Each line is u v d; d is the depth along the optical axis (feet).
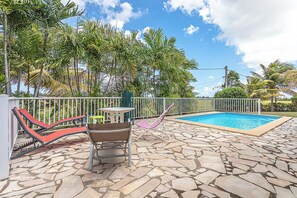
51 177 6.99
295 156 9.37
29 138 12.86
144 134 14.46
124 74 25.80
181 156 9.31
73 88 24.70
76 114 16.70
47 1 15.75
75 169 7.72
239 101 34.58
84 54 19.15
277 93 45.03
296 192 5.98
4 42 14.43
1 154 6.81
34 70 22.00
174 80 31.17
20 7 13.82
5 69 14.75
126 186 6.34
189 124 19.54
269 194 5.85
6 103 7.00
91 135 7.42
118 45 22.33
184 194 5.83
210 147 10.89
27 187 6.28
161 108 25.85
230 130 15.65
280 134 14.70
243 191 6.02
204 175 7.18
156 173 7.34
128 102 19.33
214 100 35.99
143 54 26.55
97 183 6.54
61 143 11.76
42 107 17.40
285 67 48.49
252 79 54.60
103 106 19.34
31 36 16.20
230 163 8.39
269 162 8.54
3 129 6.89
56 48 17.90
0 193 5.89
